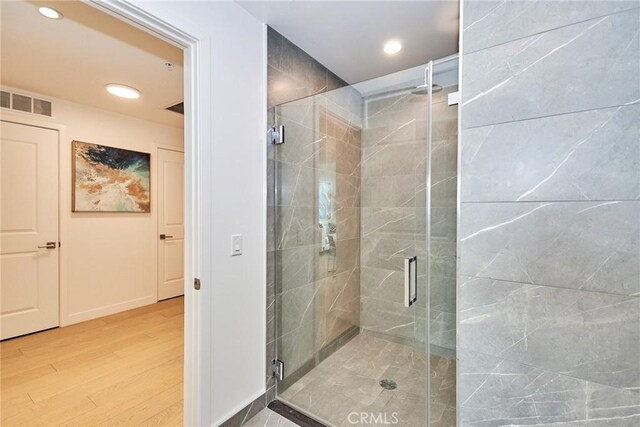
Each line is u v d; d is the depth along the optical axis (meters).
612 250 1.00
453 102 1.39
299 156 1.93
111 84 2.52
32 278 2.77
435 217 1.52
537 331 1.13
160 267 3.76
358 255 2.09
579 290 1.05
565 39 1.06
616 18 0.98
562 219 1.08
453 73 1.40
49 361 2.29
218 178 1.48
